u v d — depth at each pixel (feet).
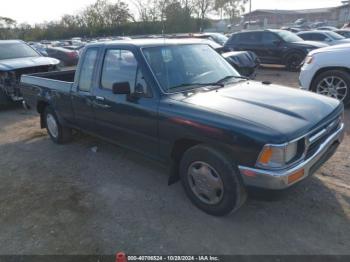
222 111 9.21
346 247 8.59
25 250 9.20
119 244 9.21
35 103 17.89
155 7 162.61
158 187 12.25
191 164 10.09
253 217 10.02
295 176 8.34
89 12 174.81
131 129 11.84
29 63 26.91
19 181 13.51
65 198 11.85
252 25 180.34
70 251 9.05
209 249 8.80
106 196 11.82
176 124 9.93
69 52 64.80
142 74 11.14
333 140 10.04
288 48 40.96
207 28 177.68
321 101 10.49
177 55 12.16
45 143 18.07
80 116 14.66
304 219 9.80
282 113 9.11
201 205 10.30
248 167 8.48
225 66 13.43
